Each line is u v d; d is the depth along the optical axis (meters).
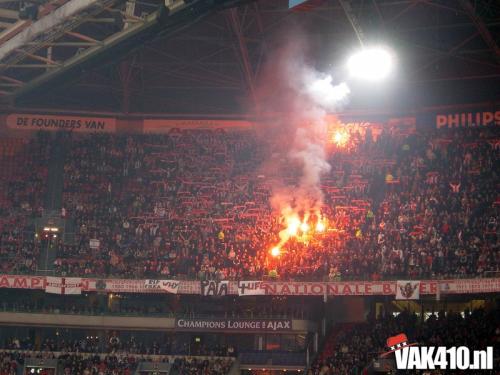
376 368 50.97
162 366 58.03
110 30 58.97
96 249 62.00
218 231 63.06
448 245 56.84
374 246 58.47
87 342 60.81
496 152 65.19
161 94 72.88
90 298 62.97
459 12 57.75
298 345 60.78
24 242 62.28
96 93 72.88
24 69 62.75
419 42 64.81
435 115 69.69
